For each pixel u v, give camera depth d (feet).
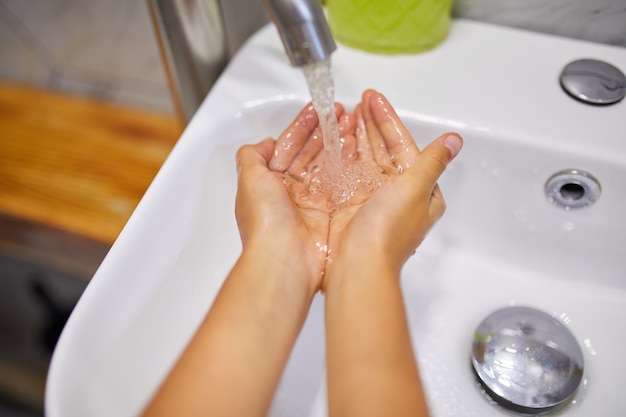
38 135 2.11
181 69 1.60
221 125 1.45
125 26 1.94
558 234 1.45
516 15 1.57
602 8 1.48
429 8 1.46
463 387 1.36
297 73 1.52
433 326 1.45
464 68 1.50
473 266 1.52
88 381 1.09
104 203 1.97
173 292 1.30
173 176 1.35
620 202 1.35
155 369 1.23
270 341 1.11
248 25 1.74
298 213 1.32
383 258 1.19
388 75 1.49
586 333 1.41
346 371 1.05
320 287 1.28
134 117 2.15
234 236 1.46
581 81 1.42
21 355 2.88
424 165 1.24
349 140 1.43
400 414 0.98
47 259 2.16
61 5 1.97
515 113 1.39
